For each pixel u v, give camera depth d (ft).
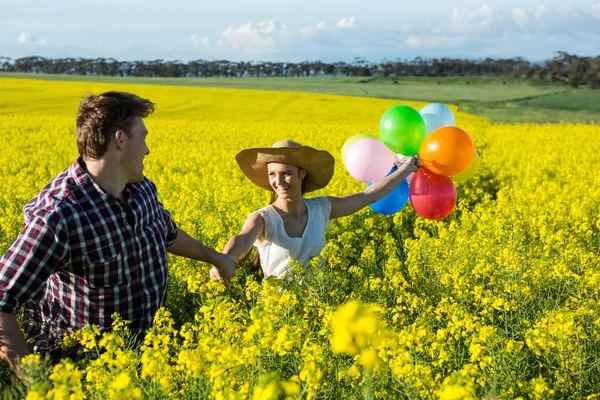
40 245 10.98
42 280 11.16
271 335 9.77
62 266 11.53
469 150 17.84
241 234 14.34
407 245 20.12
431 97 215.72
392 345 9.85
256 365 10.30
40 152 51.39
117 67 421.59
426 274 17.61
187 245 13.98
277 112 128.88
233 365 9.39
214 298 13.91
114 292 12.00
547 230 23.38
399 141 18.25
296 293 13.39
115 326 11.57
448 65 387.96
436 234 25.43
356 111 133.80
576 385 10.85
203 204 28.91
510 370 10.53
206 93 161.38
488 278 16.75
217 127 87.30
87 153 11.55
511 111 169.48
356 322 7.39
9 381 11.23
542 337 10.89
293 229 15.11
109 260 11.68
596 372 11.53
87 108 11.46
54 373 8.24
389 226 26.58
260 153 14.65
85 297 11.93
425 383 9.47
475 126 100.73
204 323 11.94
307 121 115.24
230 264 13.88
